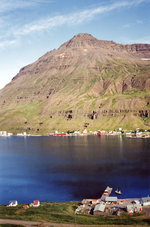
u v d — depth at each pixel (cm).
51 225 8969
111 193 13675
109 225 9106
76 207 11831
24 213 10625
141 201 11994
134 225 9156
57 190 14662
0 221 9394
